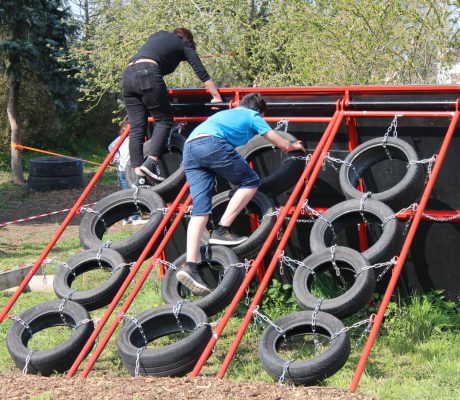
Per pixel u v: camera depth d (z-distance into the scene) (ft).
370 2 45.80
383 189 27.99
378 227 28.30
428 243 28.02
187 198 26.58
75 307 24.36
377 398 20.27
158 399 18.78
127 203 26.96
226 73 64.03
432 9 46.98
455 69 47.52
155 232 25.48
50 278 36.83
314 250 24.16
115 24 65.98
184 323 23.52
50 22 82.02
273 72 59.82
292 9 50.39
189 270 23.22
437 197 27.40
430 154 27.14
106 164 27.91
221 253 24.18
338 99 27.40
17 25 80.84
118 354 24.76
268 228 24.73
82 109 115.44
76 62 82.94
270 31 58.13
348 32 47.34
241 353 26.78
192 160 23.67
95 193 78.74
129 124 28.12
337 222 25.20
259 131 23.67
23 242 53.11
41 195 77.77
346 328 21.59
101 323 23.58
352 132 27.71
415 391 21.77
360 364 20.48
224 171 23.54
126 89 27.07
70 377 22.12
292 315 22.57
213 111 29.45
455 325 27.71
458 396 21.29
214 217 26.14
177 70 62.90
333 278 28.99
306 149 28.76
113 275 24.91
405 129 27.27
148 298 33.96
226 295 23.45
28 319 24.45
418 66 47.42
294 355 25.82
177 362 21.88
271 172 29.45
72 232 57.88
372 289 22.85
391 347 26.17
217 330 22.24
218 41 62.49
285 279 30.63
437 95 26.25
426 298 27.96
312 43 49.49
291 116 28.63
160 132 26.94
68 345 23.22
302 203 24.35
